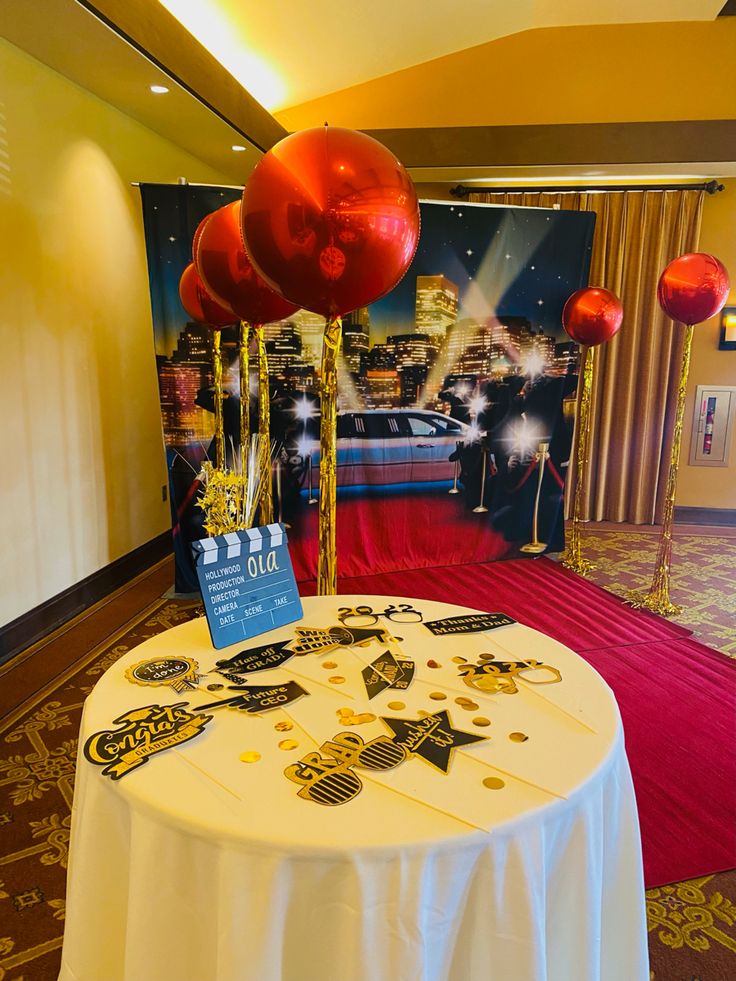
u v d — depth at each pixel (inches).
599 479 218.4
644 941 46.9
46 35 110.7
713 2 172.7
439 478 160.9
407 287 149.9
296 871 33.7
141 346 164.1
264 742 42.6
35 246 122.4
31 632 124.6
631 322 207.8
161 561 175.0
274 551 61.0
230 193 131.7
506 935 35.4
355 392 150.6
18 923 63.1
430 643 58.1
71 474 136.1
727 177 201.2
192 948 36.6
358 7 152.1
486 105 193.9
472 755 41.4
